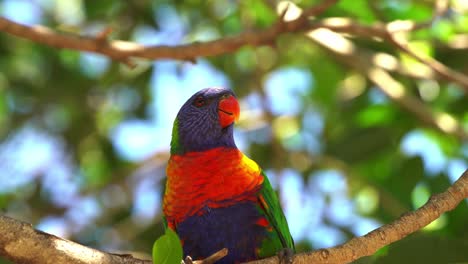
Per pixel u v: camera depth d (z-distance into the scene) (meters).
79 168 13.48
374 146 11.08
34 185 13.19
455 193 5.78
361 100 12.12
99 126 13.47
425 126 11.26
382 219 10.68
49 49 13.02
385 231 5.66
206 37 13.12
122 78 13.04
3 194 12.88
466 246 7.09
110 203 13.02
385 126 11.27
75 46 8.63
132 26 12.68
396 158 11.30
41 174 13.27
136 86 13.23
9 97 13.08
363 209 12.25
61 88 13.05
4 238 5.11
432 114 10.62
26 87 12.95
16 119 13.07
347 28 8.62
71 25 12.76
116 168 13.47
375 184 11.11
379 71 10.95
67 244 5.27
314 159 12.27
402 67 10.80
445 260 7.09
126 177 13.04
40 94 13.02
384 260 7.17
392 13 11.16
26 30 8.54
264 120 12.75
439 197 5.78
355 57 10.89
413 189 10.63
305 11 8.34
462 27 11.12
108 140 13.43
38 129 13.49
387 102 11.42
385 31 8.67
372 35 8.70
